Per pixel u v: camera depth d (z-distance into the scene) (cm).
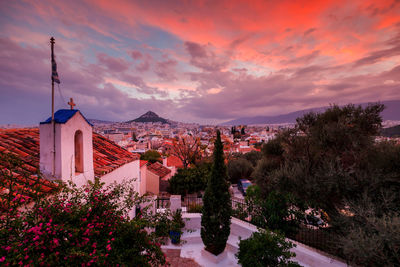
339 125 991
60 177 473
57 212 320
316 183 877
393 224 576
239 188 2366
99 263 268
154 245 357
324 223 884
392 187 747
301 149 1203
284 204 905
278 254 591
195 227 974
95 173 656
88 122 605
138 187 1077
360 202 747
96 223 329
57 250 272
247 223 959
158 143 10400
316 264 695
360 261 635
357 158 904
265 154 1462
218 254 803
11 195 306
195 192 1709
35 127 843
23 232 269
